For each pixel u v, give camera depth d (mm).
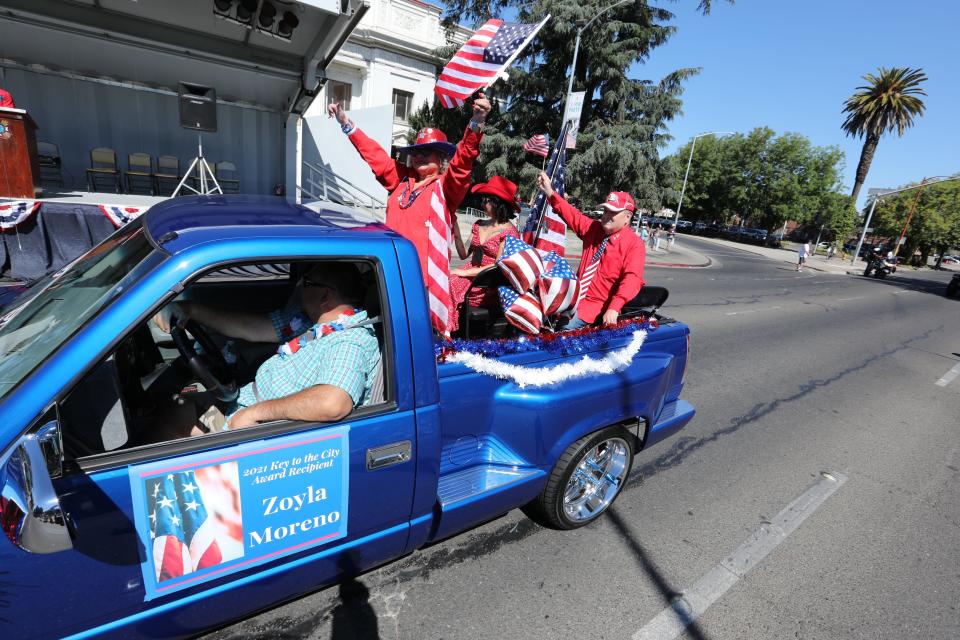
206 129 8172
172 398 2035
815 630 2412
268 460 1595
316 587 1925
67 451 1467
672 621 2393
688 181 55875
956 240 56938
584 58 21703
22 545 1146
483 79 2699
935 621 2535
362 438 1764
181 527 1500
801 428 4953
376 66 21547
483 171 22906
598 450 2953
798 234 65125
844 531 3262
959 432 5262
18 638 1359
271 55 9008
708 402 5434
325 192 11289
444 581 2516
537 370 2414
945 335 11398
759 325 9766
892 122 42438
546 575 2615
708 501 3486
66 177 9570
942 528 3391
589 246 3746
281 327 2379
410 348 1852
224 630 2109
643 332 3004
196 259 1499
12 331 1673
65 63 8789
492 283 2547
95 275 1751
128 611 1492
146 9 7691
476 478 2400
